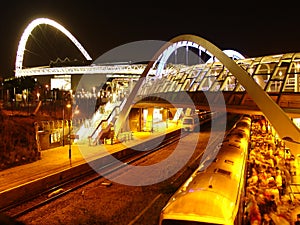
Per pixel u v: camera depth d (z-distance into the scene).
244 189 13.65
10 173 21.05
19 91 51.56
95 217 15.00
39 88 55.97
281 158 23.56
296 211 13.17
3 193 16.06
